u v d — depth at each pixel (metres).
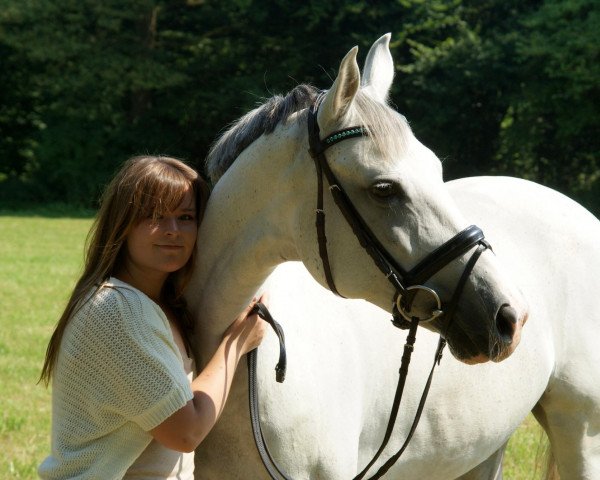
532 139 24.91
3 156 29.05
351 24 27.70
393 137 2.21
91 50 27.47
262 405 2.46
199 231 2.56
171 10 29.00
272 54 28.52
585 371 3.27
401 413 2.83
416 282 2.20
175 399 2.21
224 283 2.49
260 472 2.53
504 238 3.25
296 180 2.34
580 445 3.33
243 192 2.45
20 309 9.50
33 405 6.02
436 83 25.58
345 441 2.60
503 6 27.05
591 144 25.03
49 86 27.44
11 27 27.16
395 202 2.20
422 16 27.23
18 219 23.03
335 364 2.61
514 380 3.08
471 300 2.18
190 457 2.43
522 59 23.64
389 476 2.90
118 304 2.23
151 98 29.48
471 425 3.02
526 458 5.05
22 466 4.79
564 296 3.29
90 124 28.47
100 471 2.25
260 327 2.47
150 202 2.33
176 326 2.49
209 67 28.36
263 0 27.61
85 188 27.97
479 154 27.20
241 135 2.50
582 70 22.48
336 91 2.20
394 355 2.80
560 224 3.39
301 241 2.36
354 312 2.76
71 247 16.19
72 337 2.25
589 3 23.20
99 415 2.24
